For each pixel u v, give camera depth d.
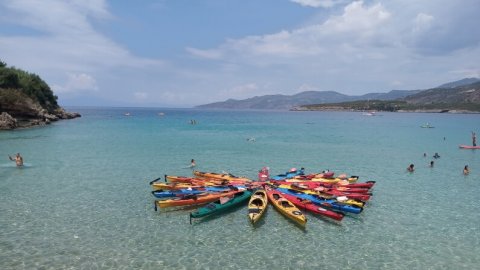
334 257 17.23
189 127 100.00
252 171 37.12
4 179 31.39
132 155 45.62
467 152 53.00
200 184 28.11
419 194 28.33
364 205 25.20
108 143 57.31
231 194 24.78
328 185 27.83
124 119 141.38
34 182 30.36
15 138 61.38
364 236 19.73
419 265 16.67
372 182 28.73
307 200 23.94
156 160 42.34
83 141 59.34
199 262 16.44
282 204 23.11
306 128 103.06
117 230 19.91
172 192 25.12
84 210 23.12
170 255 17.08
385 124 126.62
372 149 55.41
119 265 16.05
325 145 59.88
